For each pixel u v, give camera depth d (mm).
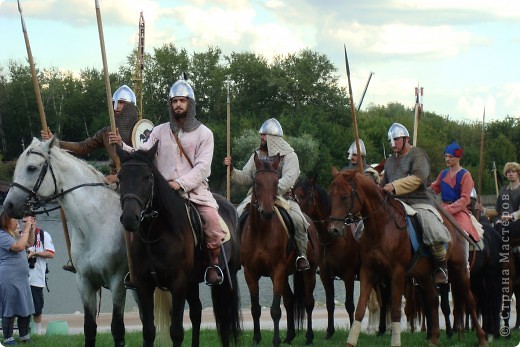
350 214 13062
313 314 21734
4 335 14961
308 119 76688
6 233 15000
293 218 15109
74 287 27938
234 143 70938
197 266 11602
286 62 87062
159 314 11953
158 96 82375
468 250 15398
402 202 13914
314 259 16109
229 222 12641
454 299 15852
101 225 11859
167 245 10703
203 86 86500
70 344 14688
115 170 13484
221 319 12570
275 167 14633
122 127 14422
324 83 86500
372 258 13398
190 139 11430
